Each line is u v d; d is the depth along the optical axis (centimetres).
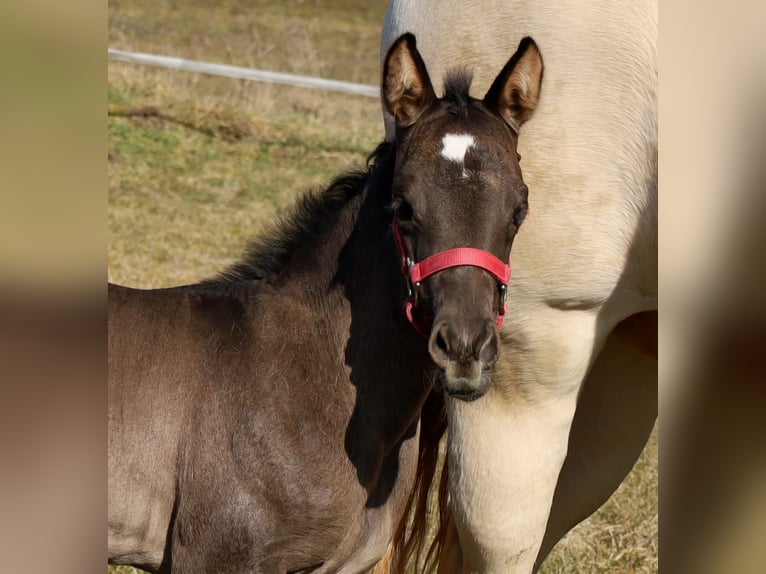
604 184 326
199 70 1012
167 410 335
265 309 347
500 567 356
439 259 295
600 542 504
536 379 342
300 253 352
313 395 337
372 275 338
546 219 327
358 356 340
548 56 329
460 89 322
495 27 340
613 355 391
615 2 329
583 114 325
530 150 328
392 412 346
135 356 337
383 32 383
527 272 330
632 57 324
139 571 455
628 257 330
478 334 288
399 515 371
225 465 331
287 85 1036
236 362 338
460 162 300
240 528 330
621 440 402
